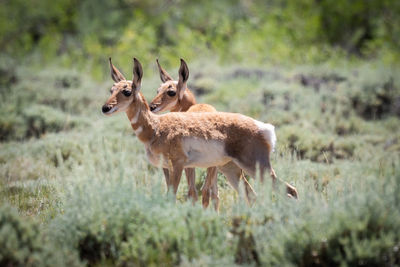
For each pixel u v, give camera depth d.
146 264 17.53
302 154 37.94
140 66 23.75
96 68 72.69
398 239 17.50
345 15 92.88
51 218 22.72
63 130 44.62
